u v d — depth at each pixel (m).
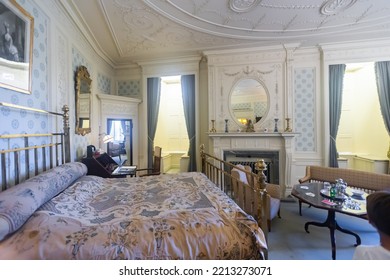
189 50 3.60
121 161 3.57
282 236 2.32
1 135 1.32
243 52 3.61
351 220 2.69
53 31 2.04
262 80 3.62
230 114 3.73
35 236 0.94
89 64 3.11
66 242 0.93
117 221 1.11
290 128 3.54
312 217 2.83
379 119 3.72
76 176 1.73
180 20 2.64
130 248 0.94
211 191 1.67
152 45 3.35
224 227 1.08
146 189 1.79
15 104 1.49
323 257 1.94
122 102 3.87
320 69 3.54
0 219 0.89
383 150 3.68
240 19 2.65
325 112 3.49
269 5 2.35
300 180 3.18
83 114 2.86
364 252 0.86
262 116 3.64
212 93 3.75
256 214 1.62
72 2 2.16
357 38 3.24
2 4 1.34
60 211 1.15
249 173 1.83
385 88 3.36
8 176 1.43
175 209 1.29
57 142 2.11
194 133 3.97
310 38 3.22
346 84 4.16
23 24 1.54
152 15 2.49
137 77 4.24
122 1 2.21
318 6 2.38
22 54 1.54
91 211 1.27
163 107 5.07
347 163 3.71
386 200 0.80
